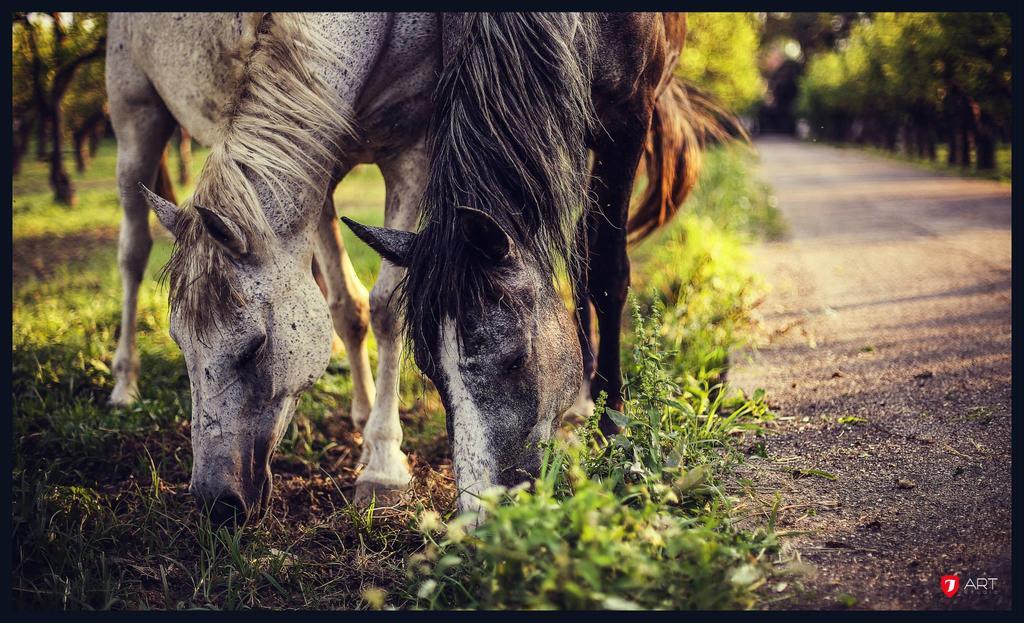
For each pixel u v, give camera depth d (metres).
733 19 20.08
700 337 4.71
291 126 2.73
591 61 2.98
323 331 2.85
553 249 2.53
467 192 2.30
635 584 1.88
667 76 4.20
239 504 2.66
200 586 2.55
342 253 3.61
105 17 8.18
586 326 3.39
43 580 2.59
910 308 5.75
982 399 3.81
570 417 3.72
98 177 18.78
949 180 17.58
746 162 22.97
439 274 2.17
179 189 13.52
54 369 4.61
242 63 2.78
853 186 16.70
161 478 3.43
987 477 3.01
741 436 3.58
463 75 2.48
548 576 1.86
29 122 13.72
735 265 7.00
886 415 3.71
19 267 8.17
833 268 7.46
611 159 3.46
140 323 5.53
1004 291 6.09
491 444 2.19
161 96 3.80
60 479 3.35
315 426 4.03
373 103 3.14
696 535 2.13
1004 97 16.25
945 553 2.50
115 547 2.81
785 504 2.88
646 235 4.88
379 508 3.01
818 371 4.46
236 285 2.57
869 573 2.40
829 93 33.34
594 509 1.98
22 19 7.80
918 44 17.44
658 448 2.64
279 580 2.58
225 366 2.60
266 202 2.67
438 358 2.19
